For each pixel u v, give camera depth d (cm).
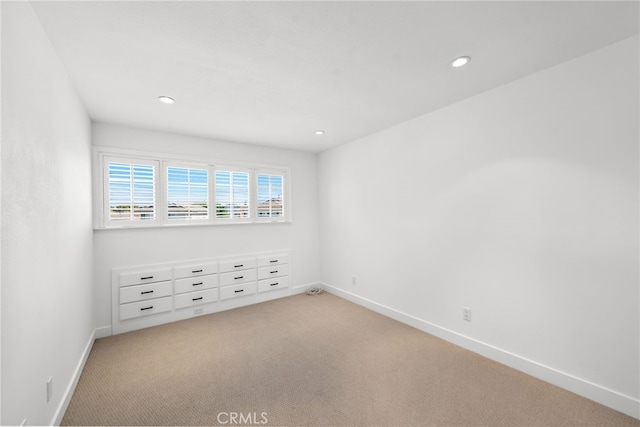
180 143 332
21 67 118
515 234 212
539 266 200
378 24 146
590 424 157
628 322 164
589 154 176
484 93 230
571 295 185
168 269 316
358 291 373
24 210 119
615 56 165
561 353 190
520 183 209
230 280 360
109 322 284
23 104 119
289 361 229
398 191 310
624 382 165
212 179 355
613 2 131
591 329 177
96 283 278
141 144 307
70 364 184
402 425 158
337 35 155
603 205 171
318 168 444
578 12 138
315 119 290
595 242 175
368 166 350
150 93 223
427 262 280
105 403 178
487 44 165
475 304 240
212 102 243
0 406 98
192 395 186
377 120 295
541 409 169
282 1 128
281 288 406
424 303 285
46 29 143
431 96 237
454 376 205
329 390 191
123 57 172
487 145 228
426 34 155
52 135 154
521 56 178
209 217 351
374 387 193
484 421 160
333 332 285
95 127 280
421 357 233
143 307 300
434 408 171
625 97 162
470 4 132
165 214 321
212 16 138
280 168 409
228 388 193
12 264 108
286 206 418
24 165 119
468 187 243
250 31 150
